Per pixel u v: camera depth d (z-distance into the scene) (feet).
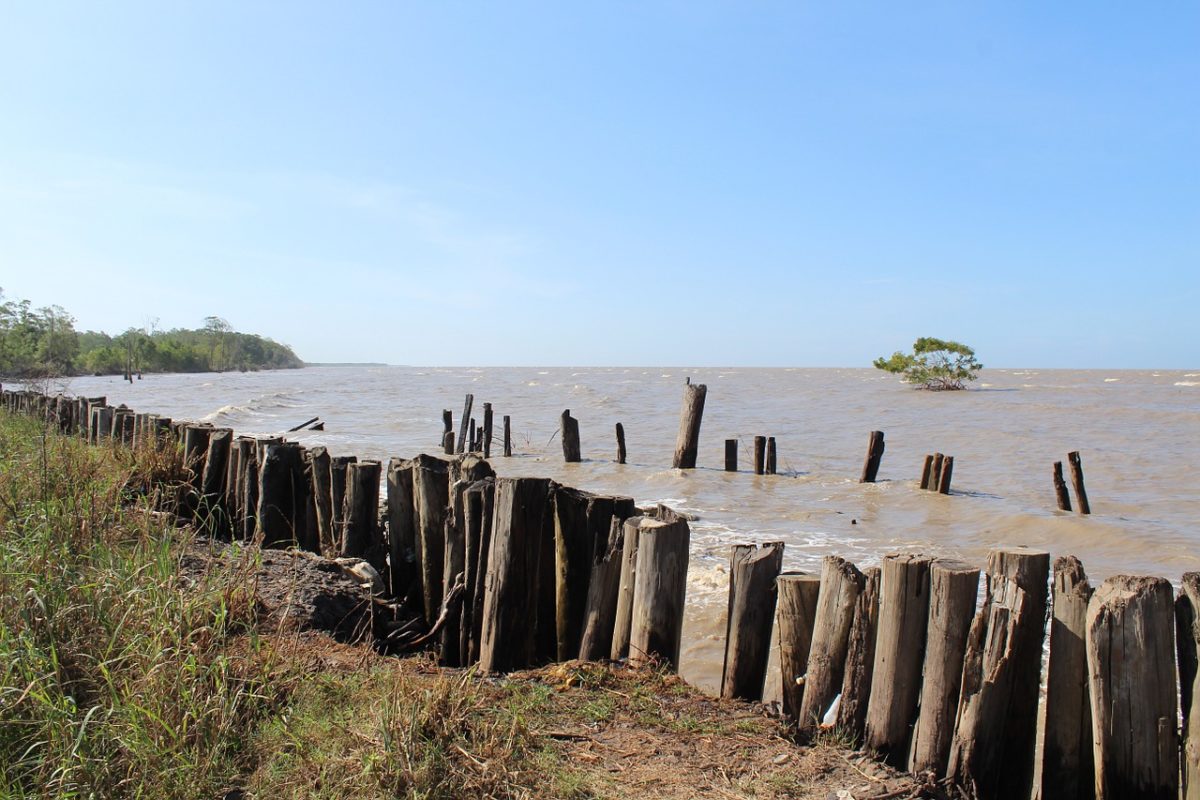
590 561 17.97
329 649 16.56
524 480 17.54
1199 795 11.53
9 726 11.92
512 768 11.84
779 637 14.73
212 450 27.20
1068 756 12.84
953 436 90.22
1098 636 12.26
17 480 22.80
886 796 11.96
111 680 12.52
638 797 11.60
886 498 51.39
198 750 11.74
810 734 13.69
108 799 10.98
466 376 371.97
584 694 14.66
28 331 207.72
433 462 21.53
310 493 25.35
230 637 15.44
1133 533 40.55
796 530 41.29
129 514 22.12
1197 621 11.90
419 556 21.43
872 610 13.74
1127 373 472.03
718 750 13.00
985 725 12.60
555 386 228.02
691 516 44.73
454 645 19.01
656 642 15.81
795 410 132.36
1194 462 68.59
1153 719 12.01
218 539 25.38
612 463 68.59
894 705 13.24
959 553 36.40
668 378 328.90
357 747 11.89
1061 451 76.48
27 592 14.37
